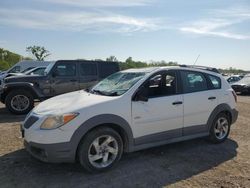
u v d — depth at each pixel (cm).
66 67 1052
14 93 984
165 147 609
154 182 440
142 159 535
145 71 560
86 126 449
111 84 564
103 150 471
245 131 766
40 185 425
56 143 434
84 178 450
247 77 2222
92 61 1098
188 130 579
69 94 573
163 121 538
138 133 507
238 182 445
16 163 506
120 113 483
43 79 1009
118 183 435
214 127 627
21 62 2595
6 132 721
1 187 417
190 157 551
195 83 604
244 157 557
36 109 496
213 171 486
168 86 559
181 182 442
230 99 654
